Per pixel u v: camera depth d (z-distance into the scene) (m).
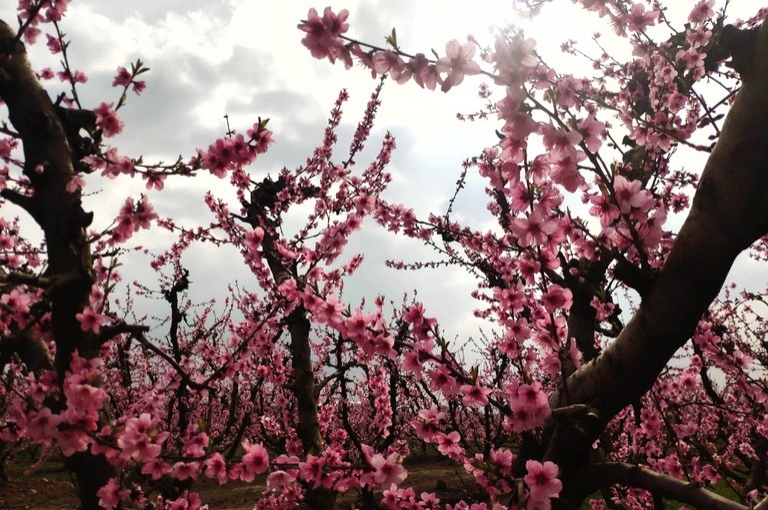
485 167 4.43
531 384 2.37
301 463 3.01
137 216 2.71
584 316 3.79
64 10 3.14
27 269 3.62
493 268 6.27
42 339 2.70
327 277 6.31
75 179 2.47
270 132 3.04
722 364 4.08
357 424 14.33
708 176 2.03
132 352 10.51
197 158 2.98
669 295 2.09
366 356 2.75
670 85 3.99
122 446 2.29
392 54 1.89
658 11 3.85
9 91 2.56
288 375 6.68
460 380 2.54
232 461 2.76
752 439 7.30
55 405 2.45
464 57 1.88
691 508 4.97
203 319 10.09
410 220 6.32
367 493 6.44
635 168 4.14
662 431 4.72
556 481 2.21
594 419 2.24
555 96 1.97
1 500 10.85
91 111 2.79
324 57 1.90
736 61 2.08
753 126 1.93
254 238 4.49
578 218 2.40
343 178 6.98
